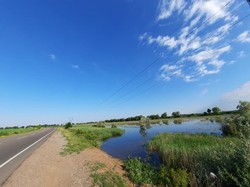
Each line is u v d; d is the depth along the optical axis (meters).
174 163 12.56
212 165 8.75
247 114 21.77
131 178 9.84
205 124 46.94
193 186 8.45
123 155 18.05
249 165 6.77
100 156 14.32
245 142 7.45
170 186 8.89
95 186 7.77
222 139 17.77
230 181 7.38
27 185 7.86
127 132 45.28
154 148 19.36
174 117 119.81
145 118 71.06
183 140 19.77
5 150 17.48
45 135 38.41
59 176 9.13
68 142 21.61
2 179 8.59
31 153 15.12
